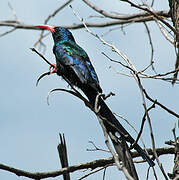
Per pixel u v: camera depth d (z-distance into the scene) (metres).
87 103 9.73
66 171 10.20
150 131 8.03
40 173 10.15
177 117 9.37
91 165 10.37
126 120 9.40
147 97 9.19
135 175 8.84
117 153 9.21
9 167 9.98
